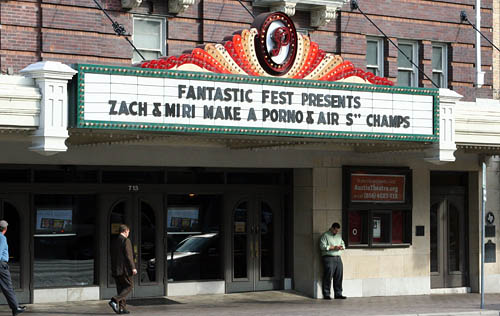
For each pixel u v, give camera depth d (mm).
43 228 19109
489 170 24391
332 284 21688
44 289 18984
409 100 19344
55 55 18969
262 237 21844
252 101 17250
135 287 20062
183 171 20672
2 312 17656
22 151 18031
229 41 17375
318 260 21531
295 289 22062
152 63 16406
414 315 18328
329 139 18531
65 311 17875
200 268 21062
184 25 20719
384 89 18953
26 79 15680
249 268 21594
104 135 16812
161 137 17719
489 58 25156
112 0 19797
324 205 21703
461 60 24688
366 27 23109
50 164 18781
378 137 18844
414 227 23125
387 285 22641
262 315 17719
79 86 15562
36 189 18797
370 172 22266
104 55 19641
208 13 20891
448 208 24266
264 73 17703
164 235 20453
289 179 22219
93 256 19703
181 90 16500
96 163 18969
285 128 17609
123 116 15938
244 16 21391
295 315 17844
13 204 18703
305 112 17859
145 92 16172
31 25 18719
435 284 23906
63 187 19094
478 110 20875
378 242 22594
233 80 17047
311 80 17938
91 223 19703
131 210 20047
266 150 21000
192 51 16859
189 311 18219
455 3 24594
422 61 24047
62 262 19328
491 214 24406
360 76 18891
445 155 20031
